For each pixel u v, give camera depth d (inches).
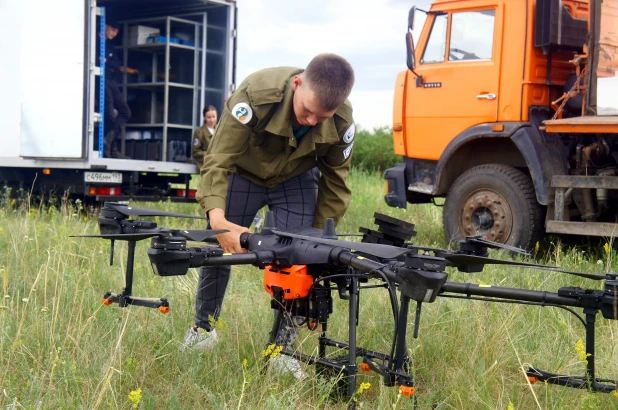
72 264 223.3
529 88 298.8
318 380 132.5
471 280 223.3
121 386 130.7
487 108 310.2
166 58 436.1
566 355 157.5
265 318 172.9
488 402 128.6
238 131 140.4
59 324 157.4
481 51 313.6
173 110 460.8
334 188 155.3
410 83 337.7
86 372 135.4
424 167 338.6
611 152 285.6
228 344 149.3
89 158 395.2
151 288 203.2
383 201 478.6
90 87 395.2
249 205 154.5
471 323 167.6
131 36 452.8
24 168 440.8
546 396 128.0
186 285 198.4
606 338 170.6
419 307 102.6
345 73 127.4
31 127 410.0
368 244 109.4
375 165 812.0
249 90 138.6
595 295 103.2
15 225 298.2
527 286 217.8
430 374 146.9
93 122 400.2
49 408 120.9
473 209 311.3
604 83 281.9
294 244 124.3
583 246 304.0
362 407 125.1
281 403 124.0
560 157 291.1
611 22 282.8
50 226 315.9
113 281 213.0
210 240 140.2
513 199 298.0
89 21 393.7
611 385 113.0
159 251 110.8
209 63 449.4
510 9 303.3
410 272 100.5
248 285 219.9
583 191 277.7
